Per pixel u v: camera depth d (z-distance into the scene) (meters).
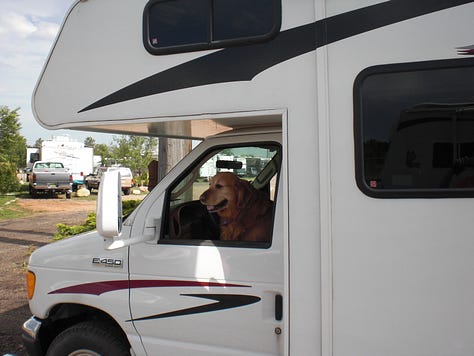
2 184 26.34
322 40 2.26
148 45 2.60
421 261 2.12
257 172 2.94
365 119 2.21
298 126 2.31
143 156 39.16
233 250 2.63
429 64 2.13
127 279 2.85
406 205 2.14
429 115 2.15
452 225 2.09
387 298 2.16
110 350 2.96
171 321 2.73
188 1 2.52
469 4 2.10
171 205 2.96
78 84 2.78
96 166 40.81
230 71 2.44
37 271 3.15
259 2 2.38
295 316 2.30
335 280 2.22
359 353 2.19
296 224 2.30
